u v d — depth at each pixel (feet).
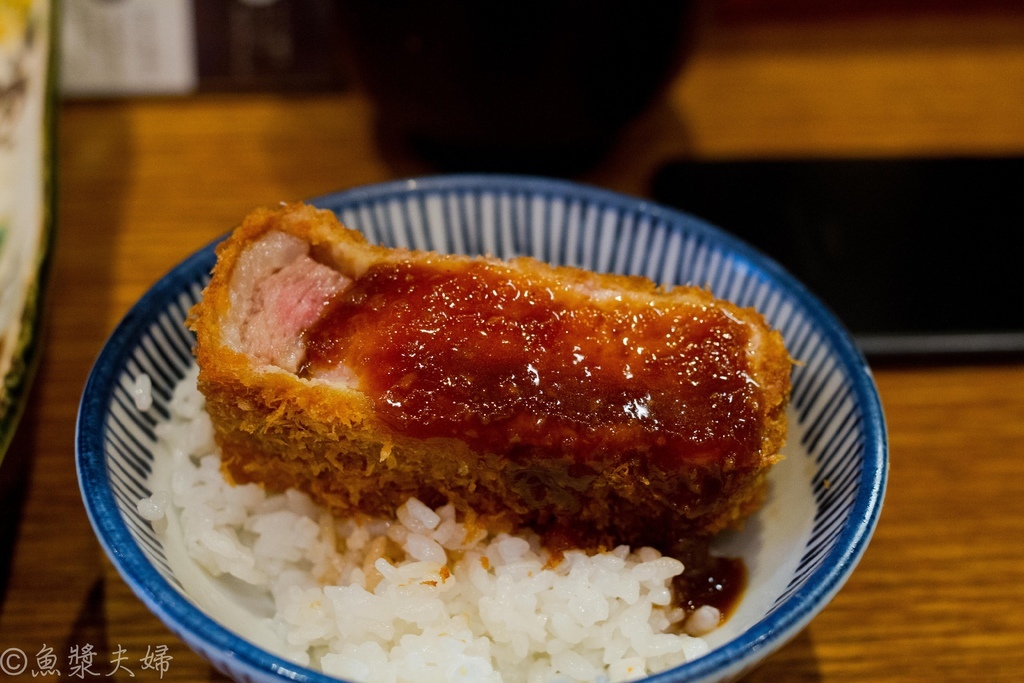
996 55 1.00
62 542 0.63
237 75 0.90
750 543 0.60
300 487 0.61
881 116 0.92
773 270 0.64
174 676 0.58
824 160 0.85
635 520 0.59
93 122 0.88
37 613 0.60
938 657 0.60
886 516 0.66
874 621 0.61
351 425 0.55
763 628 0.49
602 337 0.57
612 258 0.68
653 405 0.56
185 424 0.61
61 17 0.82
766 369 0.57
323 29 0.91
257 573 0.59
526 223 0.68
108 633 0.59
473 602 0.59
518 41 0.73
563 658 0.57
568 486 0.57
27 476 0.65
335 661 0.55
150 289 0.60
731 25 1.03
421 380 0.56
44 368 0.70
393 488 0.59
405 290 0.59
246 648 0.48
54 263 0.67
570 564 0.59
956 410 0.72
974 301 0.75
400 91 0.78
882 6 1.05
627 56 0.75
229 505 0.60
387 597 0.57
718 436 0.55
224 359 0.56
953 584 0.63
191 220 0.81
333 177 0.85
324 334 0.58
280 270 0.61
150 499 0.56
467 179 0.67
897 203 0.82
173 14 0.89
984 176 0.84
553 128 0.79
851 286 0.76
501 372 0.56
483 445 0.55
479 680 0.54
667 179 0.83
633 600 0.58
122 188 0.83
